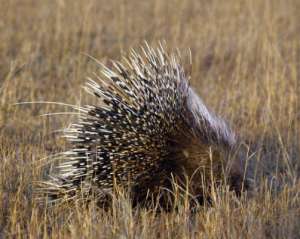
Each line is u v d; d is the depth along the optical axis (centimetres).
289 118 2616
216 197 1939
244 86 3117
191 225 1866
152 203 1980
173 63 2086
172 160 2012
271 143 2525
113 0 5053
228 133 2102
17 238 1806
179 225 1828
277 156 2303
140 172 1989
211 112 2194
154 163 1998
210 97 3020
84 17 4291
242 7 4841
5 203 1975
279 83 3120
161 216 1920
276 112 2842
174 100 2031
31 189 2053
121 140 1973
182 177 2008
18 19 4444
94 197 1970
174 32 4175
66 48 3794
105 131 1973
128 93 1991
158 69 2033
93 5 4712
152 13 4775
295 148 2475
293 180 2084
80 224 1794
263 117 2708
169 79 2036
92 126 1984
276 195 2034
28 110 2856
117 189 1928
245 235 1775
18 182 2088
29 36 4078
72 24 4297
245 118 2773
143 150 1988
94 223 1800
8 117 2664
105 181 1970
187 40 4003
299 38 4147
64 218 1920
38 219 1884
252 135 2597
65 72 3409
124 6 4875
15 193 2014
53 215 1928
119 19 4522
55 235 1761
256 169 2094
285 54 3791
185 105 2056
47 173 2219
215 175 2009
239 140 2392
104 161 1969
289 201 1986
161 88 2019
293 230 1809
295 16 4672
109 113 1984
